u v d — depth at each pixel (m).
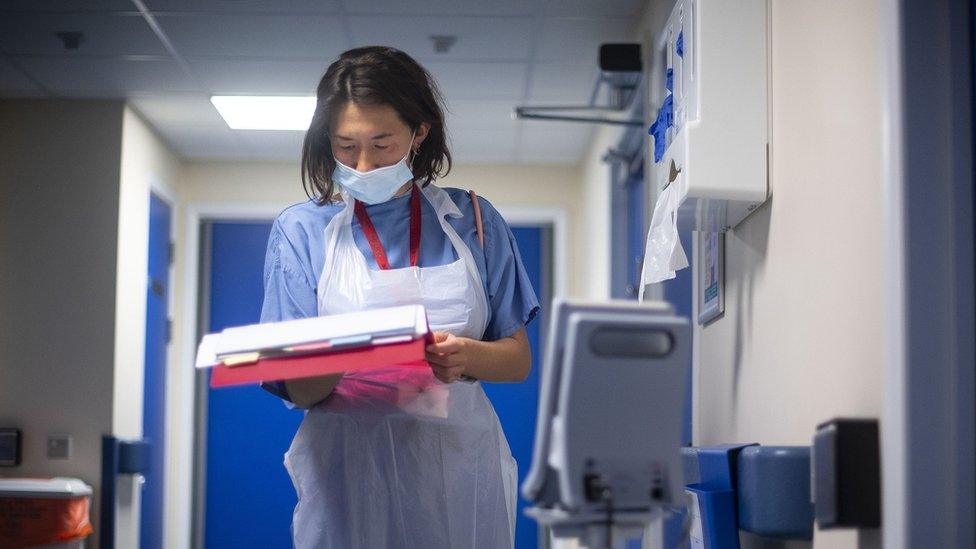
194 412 4.92
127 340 4.18
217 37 3.53
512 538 1.77
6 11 3.32
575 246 5.12
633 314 1.16
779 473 1.55
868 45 1.39
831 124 1.52
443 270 1.63
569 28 3.46
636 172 3.78
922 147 1.28
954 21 1.30
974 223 1.27
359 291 1.61
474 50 3.66
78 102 4.15
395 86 1.59
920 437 1.25
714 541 1.64
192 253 4.96
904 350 1.26
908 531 1.25
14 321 4.05
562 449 1.11
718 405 2.25
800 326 1.66
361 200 1.65
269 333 1.45
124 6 3.28
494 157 5.02
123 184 4.14
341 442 1.65
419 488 1.65
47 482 3.70
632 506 1.13
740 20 1.84
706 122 1.82
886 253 1.29
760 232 1.89
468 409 1.68
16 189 4.11
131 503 4.16
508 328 1.71
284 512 4.90
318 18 3.38
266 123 4.46
